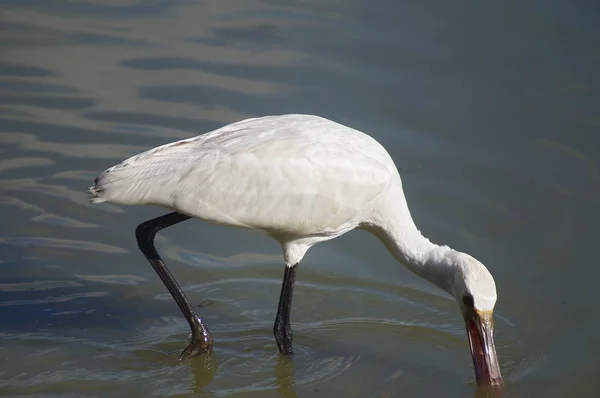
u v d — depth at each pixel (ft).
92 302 39.42
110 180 33.53
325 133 35.53
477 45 54.75
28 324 37.65
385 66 53.62
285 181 34.37
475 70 53.01
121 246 42.91
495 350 34.71
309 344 37.55
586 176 46.52
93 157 47.14
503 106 50.52
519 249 42.68
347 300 40.34
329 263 42.47
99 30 57.82
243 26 58.13
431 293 40.91
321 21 58.03
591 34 55.06
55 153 47.42
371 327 38.70
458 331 38.58
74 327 37.73
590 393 34.76
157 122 49.55
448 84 52.11
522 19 56.75
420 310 39.83
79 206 44.62
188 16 59.41
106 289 40.34
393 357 36.88
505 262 41.96
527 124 49.49
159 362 36.01
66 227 43.45
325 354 37.01
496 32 55.77
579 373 35.86
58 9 60.13
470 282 33.78
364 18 57.98
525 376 35.68
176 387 34.63
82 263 41.68
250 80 52.90
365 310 39.75
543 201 45.19
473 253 42.34
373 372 35.96
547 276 41.22
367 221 36.88
